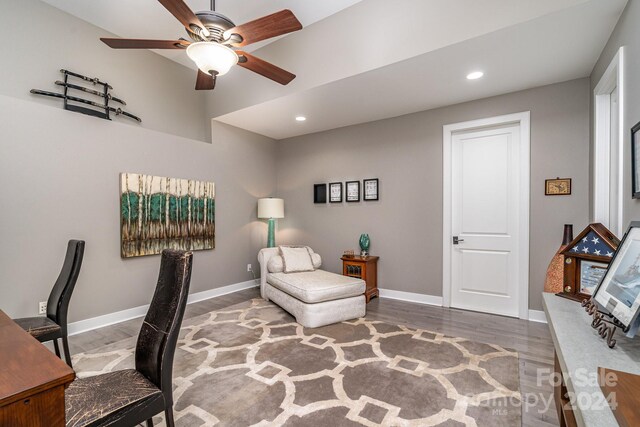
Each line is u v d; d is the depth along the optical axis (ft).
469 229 11.68
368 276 13.06
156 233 11.69
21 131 8.53
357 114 12.91
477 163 11.50
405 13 8.21
